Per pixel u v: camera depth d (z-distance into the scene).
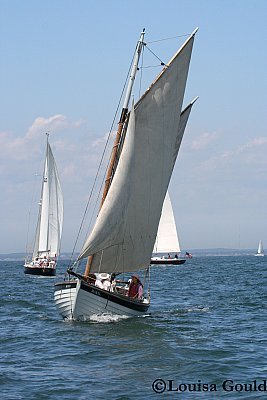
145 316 42.69
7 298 59.38
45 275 105.94
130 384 24.50
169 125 42.34
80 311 38.97
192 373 26.30
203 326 38.81
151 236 42.72
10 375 25.92
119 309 40.06
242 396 22.98
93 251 39.12
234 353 30.17
